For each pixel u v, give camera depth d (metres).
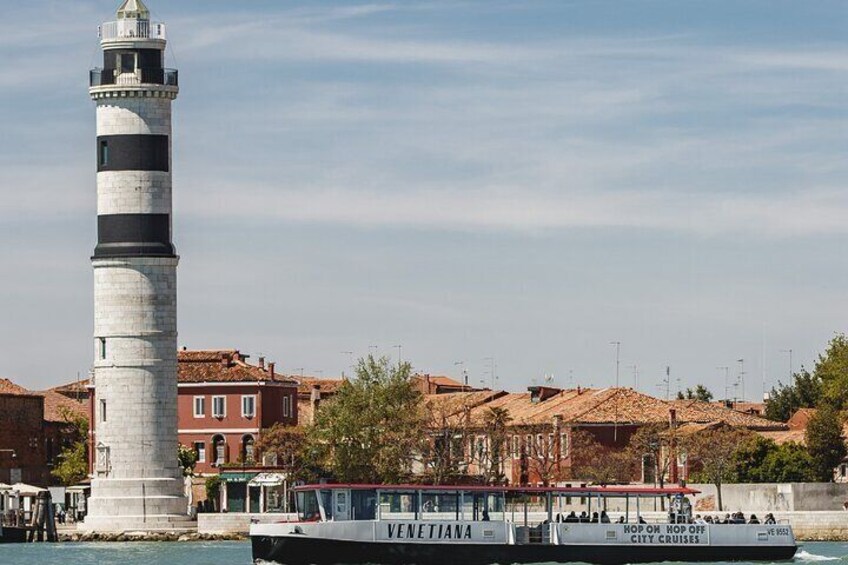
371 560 140.50
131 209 188.62
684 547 145.38
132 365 188.62
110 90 188.00
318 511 141.25
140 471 188.62
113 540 187.12
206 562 155.12
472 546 142.12
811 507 184.38
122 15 188.75
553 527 143.50
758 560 146.75
